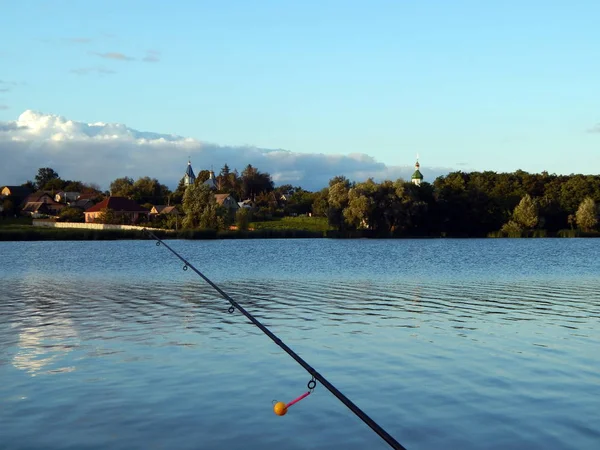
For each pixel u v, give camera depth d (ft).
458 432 34.14
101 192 638.12
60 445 32.58
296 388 41.68
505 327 62.95
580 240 310.04
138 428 34.73
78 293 92.02
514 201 377.91
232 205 503.20
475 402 38.81
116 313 71.87
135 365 47.32
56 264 153.17
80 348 52.95
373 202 317.63
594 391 40.91
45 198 534.78
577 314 71.67
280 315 70.64
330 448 32.24
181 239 305.94
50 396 39.99
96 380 43.42
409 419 36.04
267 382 43.01
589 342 55.52
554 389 41.34
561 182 403.95
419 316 70.03
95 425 35.19
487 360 48.83
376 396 40.01
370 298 86.53
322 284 106.63
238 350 52.13
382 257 184.14
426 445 32.50
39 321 66.33
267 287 101.50
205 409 37.70
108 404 38.50
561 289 98.78
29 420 35.91
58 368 46.50
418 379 43.62
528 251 216.74
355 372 45.42
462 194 361.92
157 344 54.49
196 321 66.28
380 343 54.95
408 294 91.61
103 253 199.41
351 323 65.21
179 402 38.88
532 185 401.70
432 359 49.16
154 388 41.63
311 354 50.78
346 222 321.73
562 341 55.93
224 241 291.38
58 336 58.13
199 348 52.90
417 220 340.59
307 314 71.41
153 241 285.02
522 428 34.63
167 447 32.35
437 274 127.54
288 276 122.72
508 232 350.23
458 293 92.84
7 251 209.67
